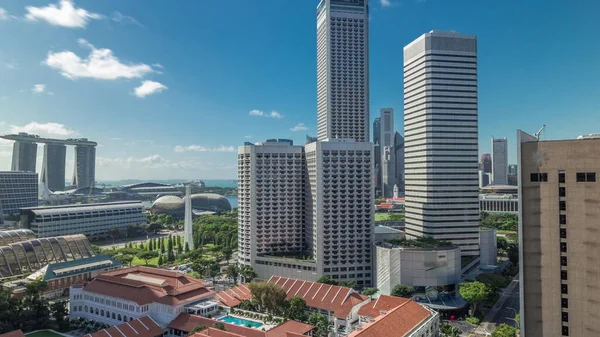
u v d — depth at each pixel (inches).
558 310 3855.8
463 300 7362.2
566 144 3828.7
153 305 6432.1
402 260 7628.0
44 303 6801.2
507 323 6624.0
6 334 5093.5
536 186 3937.0
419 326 5374.0
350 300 6845.5
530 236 3959.2
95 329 6417.3
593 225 3718.0
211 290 7086.6
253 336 5398.6
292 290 7534.5
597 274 3700.8
